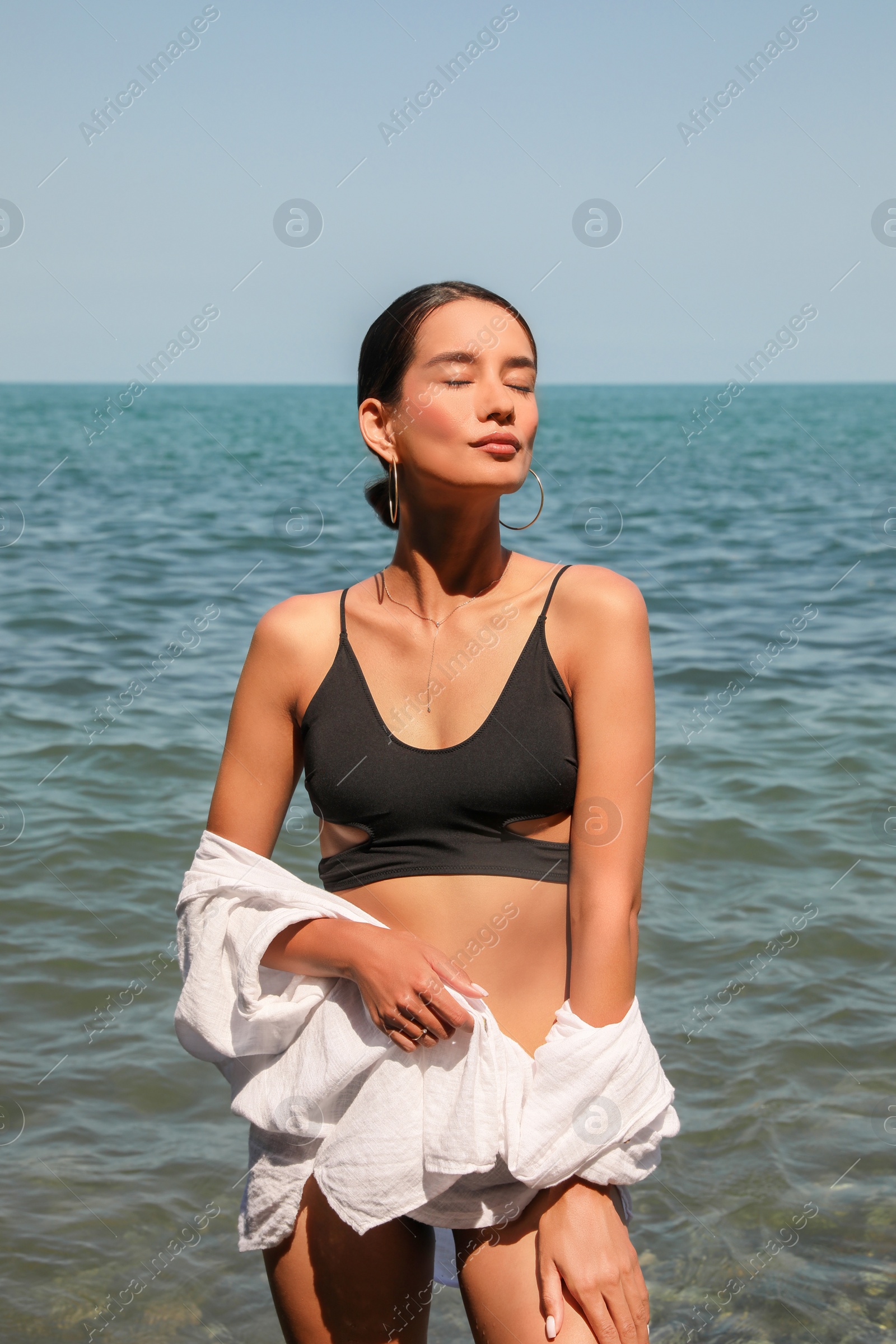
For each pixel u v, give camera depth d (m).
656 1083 1.62
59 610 11.37
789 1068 3.99
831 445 43.78
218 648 9.92
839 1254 3.14
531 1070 1.63
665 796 6.60
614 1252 1.59
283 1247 1.79
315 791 1.81
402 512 1.81
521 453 1.72
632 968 1.66
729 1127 3.68
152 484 26.41
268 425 63.75
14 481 26.86
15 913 5.25
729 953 4.81
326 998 1.78
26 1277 3.09
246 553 15.10
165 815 6.38
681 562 14.75
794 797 6.52
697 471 31.55
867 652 9.86
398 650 1.80
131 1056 4.17
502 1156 1.62
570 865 1.74
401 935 1.66
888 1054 4.07
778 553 15.50
